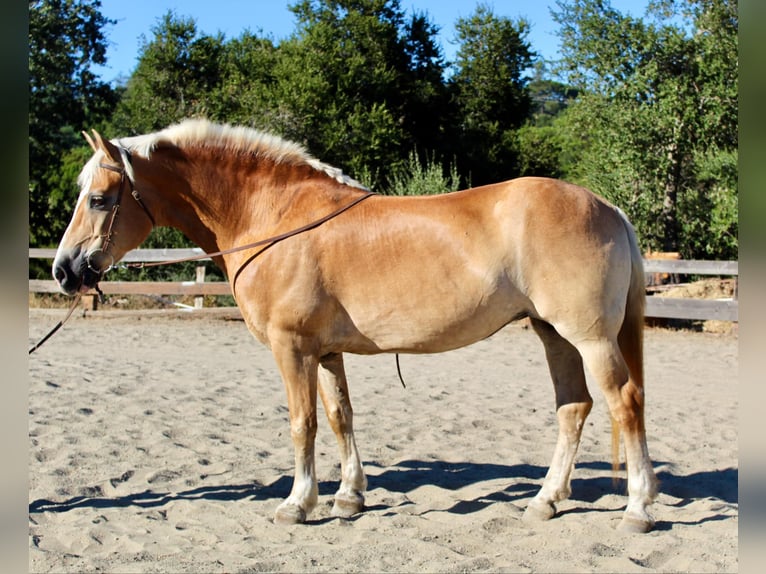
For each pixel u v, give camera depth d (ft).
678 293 45.80
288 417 22.11
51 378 26.96
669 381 28.27
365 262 13.26
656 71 56.49
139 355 33.27
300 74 73.97
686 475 16.72
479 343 38.29
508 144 90.89
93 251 14.06
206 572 11.29
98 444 18.72
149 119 75.15
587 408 13.94
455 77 95.45
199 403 23.61
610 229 13.01
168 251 47.26
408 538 12.75
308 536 13.12
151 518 13.91
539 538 12.68
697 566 11.40
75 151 78.28
